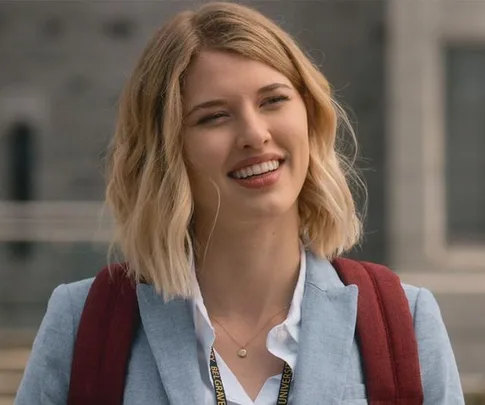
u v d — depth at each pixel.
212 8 4.52
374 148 18.62
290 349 4.47
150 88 4.51
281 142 4.39
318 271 4.68
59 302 4.72
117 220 4.75
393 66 18.52
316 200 4.70
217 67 4.38
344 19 18.83
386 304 4.54
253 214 4.39
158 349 4.46
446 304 16.91
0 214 16.30
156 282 4.52
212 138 4.36
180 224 4.43
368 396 4.33
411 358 4.39
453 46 18.53
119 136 4.71
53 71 19.83
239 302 4.61
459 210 18.52
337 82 18.80
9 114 19.81
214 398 4.39
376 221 18.42
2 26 19.78
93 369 4.45
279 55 4.44
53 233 15.48
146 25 19.75
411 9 18.39
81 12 19.83
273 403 4.35
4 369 14.41
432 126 18.36
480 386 14.77
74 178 19.72
